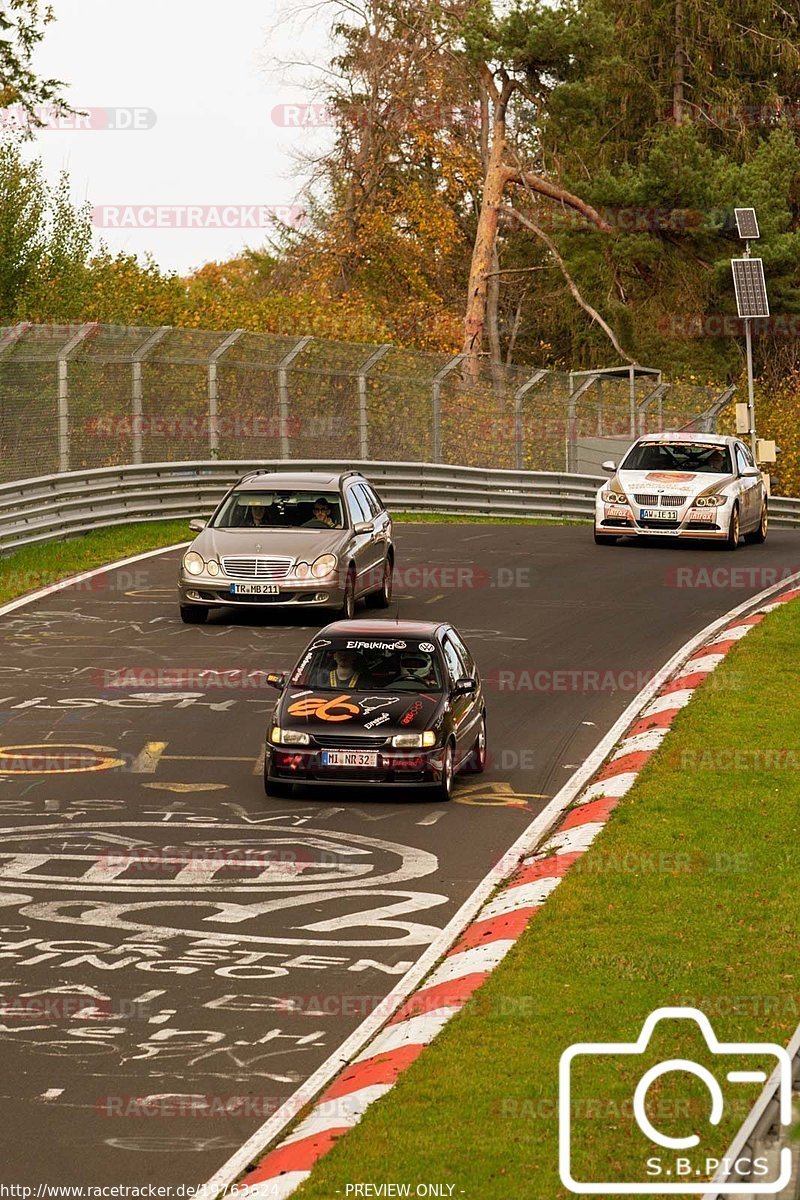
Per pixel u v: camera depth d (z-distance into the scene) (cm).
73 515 7475
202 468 8381
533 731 4300
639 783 3647
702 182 14925
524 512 9825
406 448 9844
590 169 16062
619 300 16238
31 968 2525
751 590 6494
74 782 3741
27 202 11462
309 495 6084
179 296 11969
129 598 6259
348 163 15975
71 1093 2036
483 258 13812
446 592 6500
